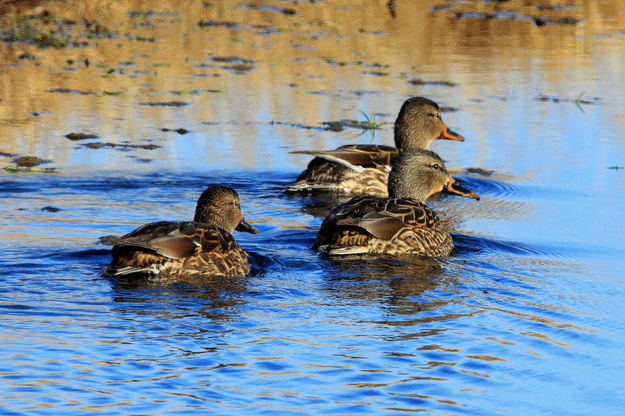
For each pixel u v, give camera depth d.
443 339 10.92
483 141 21.20
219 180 18.28
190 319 11.24
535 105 23.95
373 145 19.47
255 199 17.56
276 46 29.47
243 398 9.33
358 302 12.06
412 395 9.55
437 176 16.92
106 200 16.66
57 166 18.41
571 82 26.25
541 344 10.89
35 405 8.98
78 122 21.45
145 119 21.97
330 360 10.24
